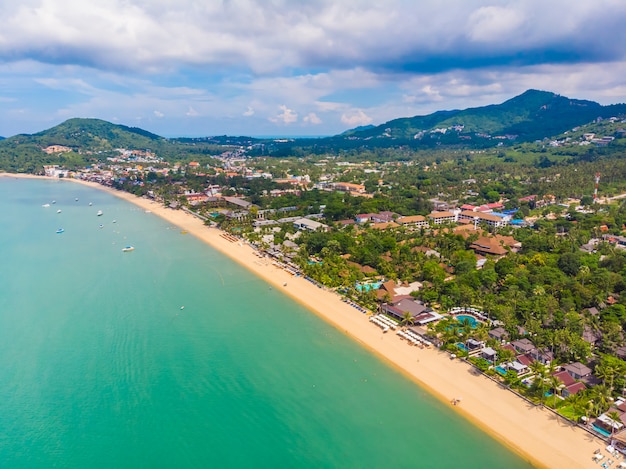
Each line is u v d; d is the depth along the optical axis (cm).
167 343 14062
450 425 10356
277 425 10356
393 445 9738
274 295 18125
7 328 14938
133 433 10050
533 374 12150
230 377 12250
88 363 12862
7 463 9150
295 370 12594
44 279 19838
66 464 9144
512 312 15012
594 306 16300
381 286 17812
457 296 16575
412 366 12744
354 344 14075
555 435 9875
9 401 11094
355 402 11188
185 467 9100
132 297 17775
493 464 9188
